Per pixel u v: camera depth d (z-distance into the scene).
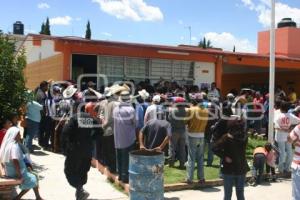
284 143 11.47
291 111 12.66
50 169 10.98
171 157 11.60
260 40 28.19
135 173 7.86
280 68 22.06
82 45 15.88
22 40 17.94
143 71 17.48
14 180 7.83
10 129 8.19
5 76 10.13
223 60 19.03
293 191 7.21
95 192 9.22
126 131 9.33
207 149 12.60
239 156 7.14
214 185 10.20
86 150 8.27
